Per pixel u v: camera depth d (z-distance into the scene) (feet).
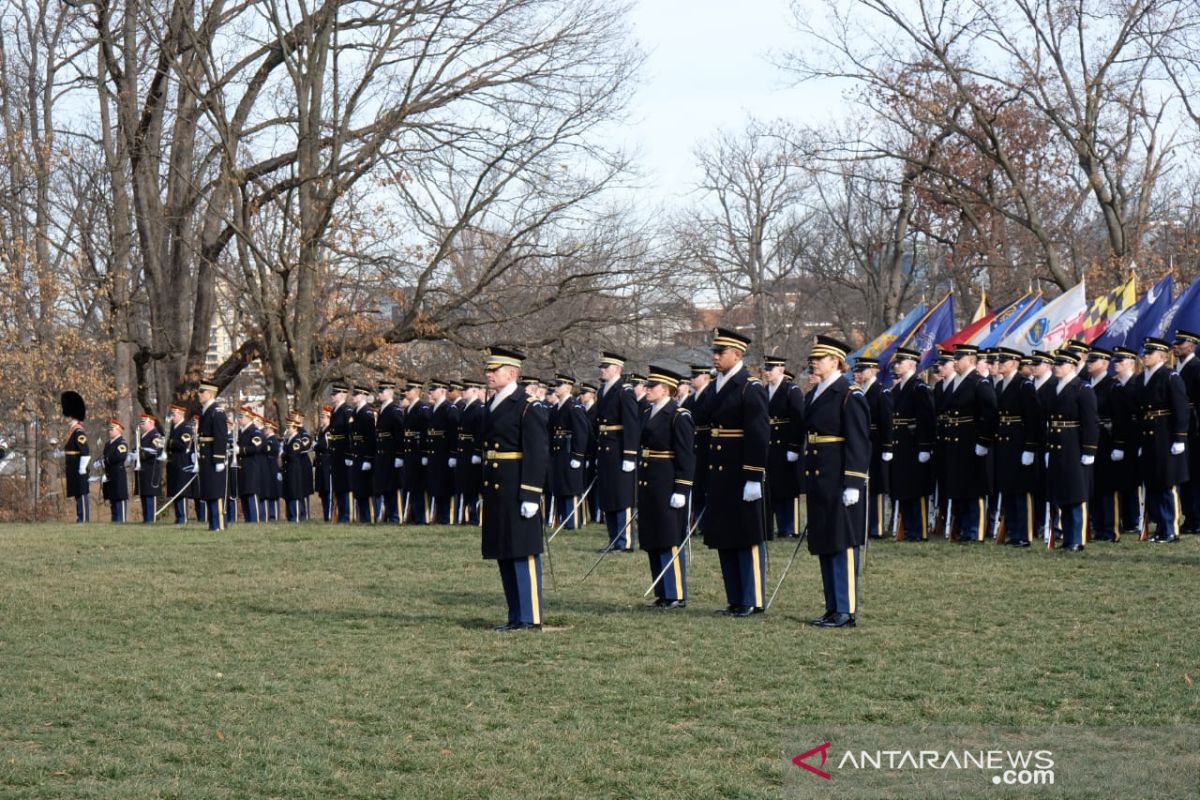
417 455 73.46
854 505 35.14
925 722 24.22
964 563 46.42
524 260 112.98
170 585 44.80
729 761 22.25
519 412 35.27
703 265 147.43
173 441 80.07
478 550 55.16
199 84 101.09
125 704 26.91
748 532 36.83
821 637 33.04
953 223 144.05
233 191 96.27
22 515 101.65
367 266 103.45
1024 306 71.46
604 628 35.12
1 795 20.80
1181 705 24.98
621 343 128.57
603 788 21.01
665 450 39.24
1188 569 43.24
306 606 39.83
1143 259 116.06
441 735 24.31
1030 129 128.47
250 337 110.11
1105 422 53.98
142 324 130.00
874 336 164.14
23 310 102.01
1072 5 104.78
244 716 25.80
